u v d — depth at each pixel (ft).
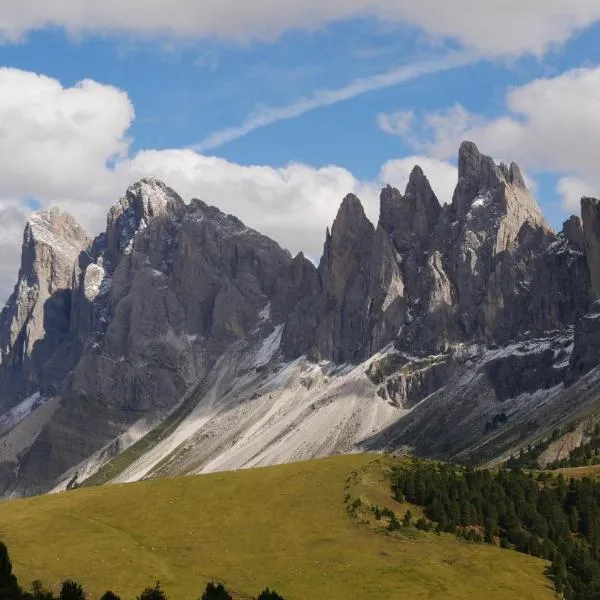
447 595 619.26
